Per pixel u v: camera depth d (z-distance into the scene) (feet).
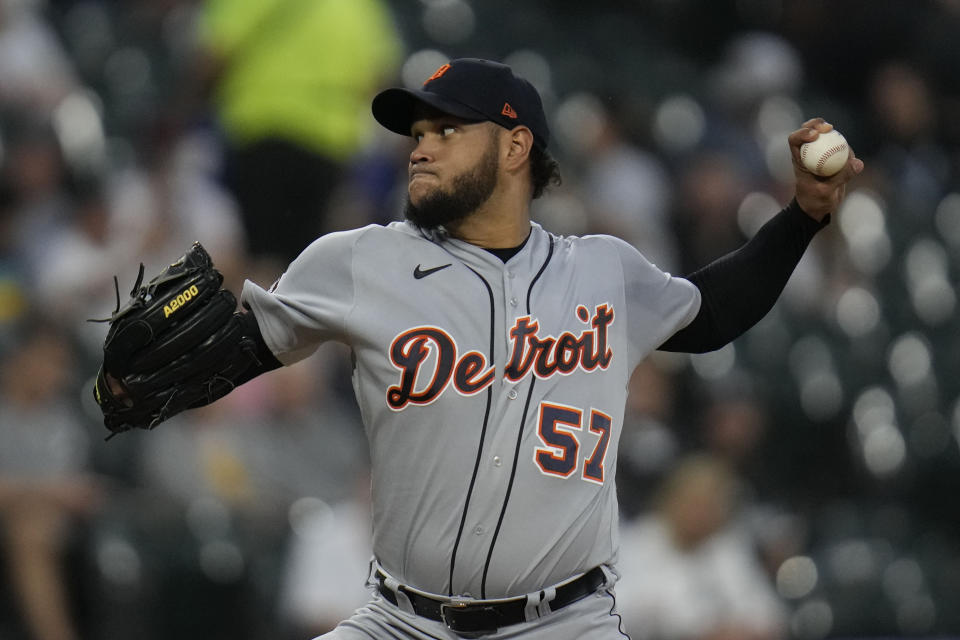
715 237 113.91
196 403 38.47
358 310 37.40
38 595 71.05
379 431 37.76
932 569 98.17
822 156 39.75
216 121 97.60
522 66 131.64
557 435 37.40
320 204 94.53
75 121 103.71
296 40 93.76
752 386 104.63
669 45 151.94
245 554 76.07
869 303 115.34
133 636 73.56
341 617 73.72
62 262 86.58
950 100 142.10
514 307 37.78
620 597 77.71
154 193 89.04
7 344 77.46
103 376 37.70
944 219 129.80
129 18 121.70
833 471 107.45
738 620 77.97
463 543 37.09
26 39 105.09
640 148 124.26
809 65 145.79
